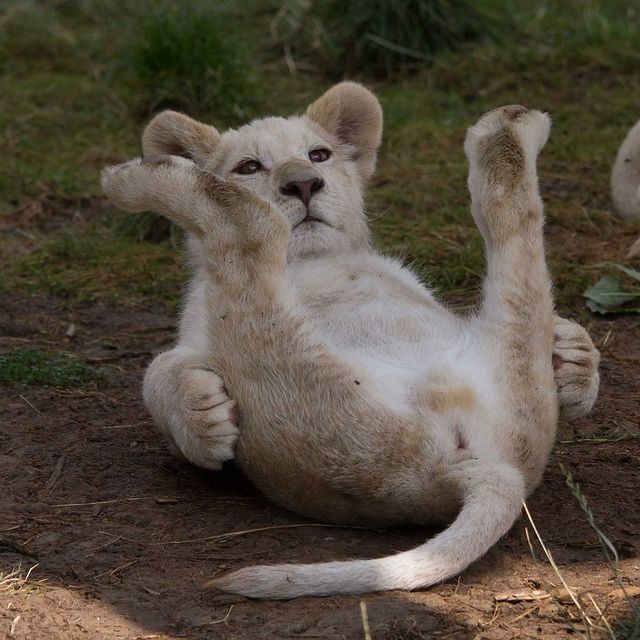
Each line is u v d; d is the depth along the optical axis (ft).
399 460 22.63
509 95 61.00
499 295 24.41
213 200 23.97
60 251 46.14
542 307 24.36
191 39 60.18
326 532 24.32
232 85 59.72
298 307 23.47
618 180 46.50
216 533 24.71
